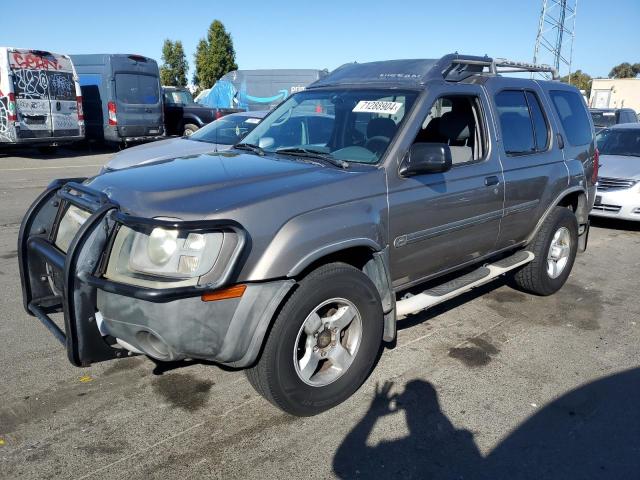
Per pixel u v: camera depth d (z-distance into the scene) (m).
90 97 17.70
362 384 3.74
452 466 2.96
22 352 4.09
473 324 4.81
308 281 3.11
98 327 2.93
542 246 5.15
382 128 3.84
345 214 3.26
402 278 3.89
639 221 8.70
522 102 4.91
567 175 5.26
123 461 2.93
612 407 3.55
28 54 14.90
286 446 3.08
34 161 15.82
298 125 4.34
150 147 8.76
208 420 3.31
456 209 4.05
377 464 2.96
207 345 2.84
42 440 3.08
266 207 2.96
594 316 5.08
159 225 2.68
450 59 4.25
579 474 2.93
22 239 3.49
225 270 2.73
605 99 46.34
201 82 47.47
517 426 3.33
